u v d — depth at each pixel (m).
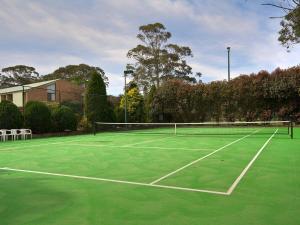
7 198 6.11
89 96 29.73
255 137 19.16
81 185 7.07
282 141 16.27
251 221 4.70
